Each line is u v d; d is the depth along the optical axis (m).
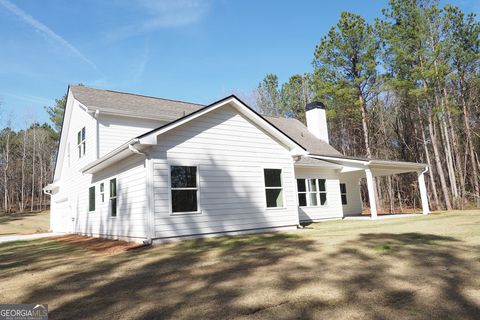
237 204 11.24
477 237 7.60
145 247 8.86
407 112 29.78
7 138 43.72
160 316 3.51
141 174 9.94
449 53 22.95
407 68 23.28
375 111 30.66
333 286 4.26
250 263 6.03
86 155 15.00
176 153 10.19
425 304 3.47
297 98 36.88
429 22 23.22
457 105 25.56
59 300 4.31
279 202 12.55
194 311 3.61
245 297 4.01
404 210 26.81
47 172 47.72
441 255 5.76
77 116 17.02
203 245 8.65
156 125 15.85
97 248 9.61
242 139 11.81
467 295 3.68
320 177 17.62
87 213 14.71
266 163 12.31
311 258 6.15
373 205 15.87
